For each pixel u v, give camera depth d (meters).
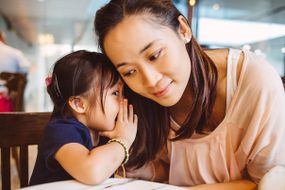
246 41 6.54
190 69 0.80
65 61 0.87
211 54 0.94
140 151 0.93
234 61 0.87
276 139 0.81
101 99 0.84
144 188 0.63
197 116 0.87
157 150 0.95
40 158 0.82
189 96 0.88
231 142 0.88
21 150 0.93
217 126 0.88
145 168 1.00
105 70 0.85
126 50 0.69
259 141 0.82
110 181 0.68
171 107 0.91
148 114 0.91
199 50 0.84
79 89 0.84
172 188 0.64
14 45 8.45
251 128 0.82
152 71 0.70
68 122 0.81
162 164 1.06
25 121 0.93
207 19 6.18
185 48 0.78
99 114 0.85
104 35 0.72
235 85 0.85
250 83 0.83
